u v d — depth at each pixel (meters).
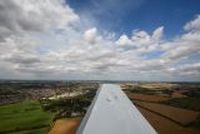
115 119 3.49
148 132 2.99
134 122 3.39
